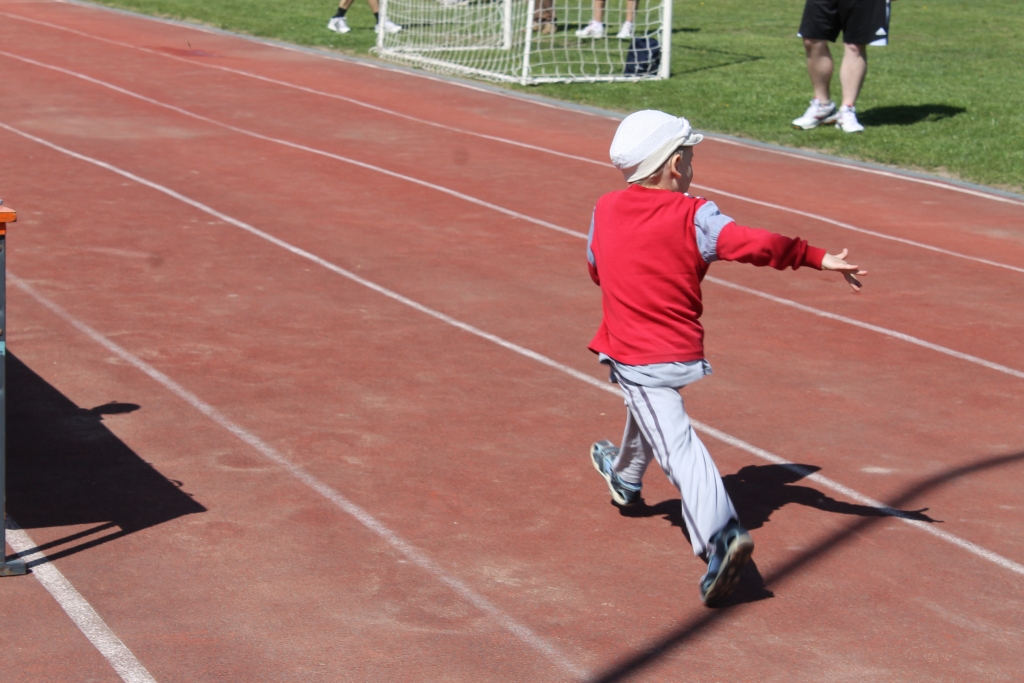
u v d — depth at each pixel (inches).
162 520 209.8
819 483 237.3
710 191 526.9
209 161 539.8
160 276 365.7
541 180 530.6
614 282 184.4
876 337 335.9
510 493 226.8
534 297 360.8
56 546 198.7
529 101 746.2
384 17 911.7
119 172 510.6
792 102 737.0
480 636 176.6
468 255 405.7
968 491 235.1
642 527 214.7
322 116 664.4
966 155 605.3
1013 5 1202.0
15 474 226.1
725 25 1072.8
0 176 494.3
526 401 276.2
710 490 179.9
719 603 188.5
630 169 185.5
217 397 270.5
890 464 248.1
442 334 323.3
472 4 978.7
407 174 530.6
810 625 183.3
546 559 201.5
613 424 264.1
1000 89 772.6
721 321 346.3
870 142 633.0
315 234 423.8
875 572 201.0
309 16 1090.1
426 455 243.1
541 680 165.8
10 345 300.0
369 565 196.7
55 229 415.2
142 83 745.6
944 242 452.4
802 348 324.2
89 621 176.6
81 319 322.3
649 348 182.5
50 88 714.2
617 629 180.1
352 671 166.1
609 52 909.2
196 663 166.7
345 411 265.1
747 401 282.8
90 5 1132.5
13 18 1027.9
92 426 250.8
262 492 222.7
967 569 203.3
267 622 178.1
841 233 461.1
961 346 330.3
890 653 176.1
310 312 337.4
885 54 912.9
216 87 742.5
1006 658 175.8
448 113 693.3
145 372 284.8
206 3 1159.6
